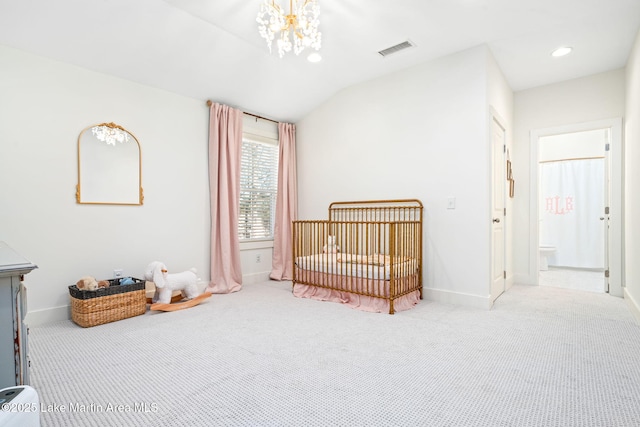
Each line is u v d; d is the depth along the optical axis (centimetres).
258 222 433
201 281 363
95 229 285
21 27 231
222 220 366
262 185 439
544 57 320
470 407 141
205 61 310
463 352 199
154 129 326
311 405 143
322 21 262
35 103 254
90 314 248
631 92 301
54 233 263
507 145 376
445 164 318
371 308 292
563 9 243
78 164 275
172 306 297
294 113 437
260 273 427
